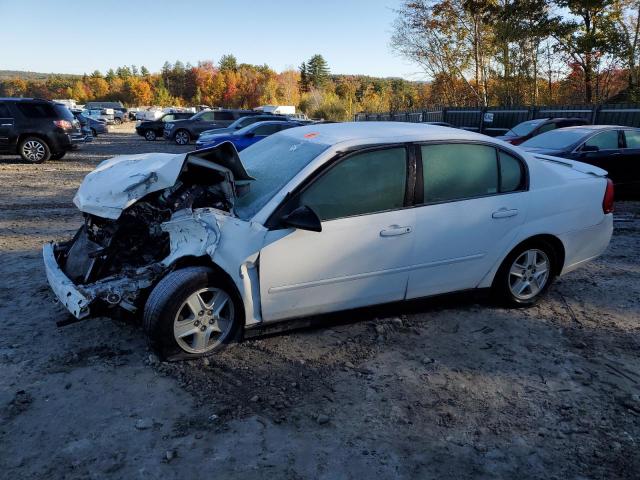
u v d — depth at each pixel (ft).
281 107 164.55
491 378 11.95
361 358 12.72
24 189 37.40
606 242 16.55
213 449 9.39
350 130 14.23
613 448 9.64
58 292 12.14
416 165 13.47
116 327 13.99
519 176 14.84
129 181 12.53
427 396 11.18
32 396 10.85
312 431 9.95
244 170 13.21
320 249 12.46
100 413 10.36
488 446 9.64
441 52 112.57
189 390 11.18
